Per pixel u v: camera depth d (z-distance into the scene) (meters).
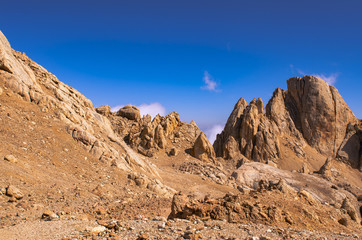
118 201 29.02
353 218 27.19
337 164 108.25
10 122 36.28
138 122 98.06
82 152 41.19
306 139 116.94
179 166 74.25
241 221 17.38
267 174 72.62
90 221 16.05
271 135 102.81
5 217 16.64
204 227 15.40
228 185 66.12
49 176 29.56
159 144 84.69
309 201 25.41
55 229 13.89
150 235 13.34
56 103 46.56
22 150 32.28
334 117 118.75
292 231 15.80
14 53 52.47
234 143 99.75
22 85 43.56
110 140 52.69
